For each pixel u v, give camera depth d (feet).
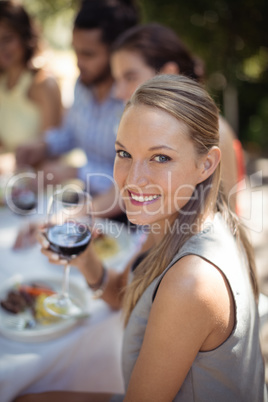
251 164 18.31
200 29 18.61
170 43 6.01
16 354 3.87
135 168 2.96
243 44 19.15
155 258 3.44
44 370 3.91
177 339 2.82
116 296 4.50
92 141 8.64
